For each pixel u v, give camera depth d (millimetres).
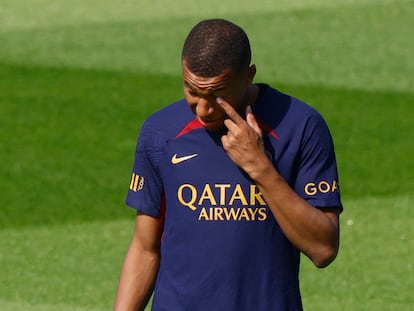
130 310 14383
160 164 13781
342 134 41562
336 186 13727
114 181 36094
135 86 47875
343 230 31234
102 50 53906
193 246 13633
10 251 29734
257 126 13070
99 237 30859
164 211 14203
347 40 55438
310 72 50250
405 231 31125
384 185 35812
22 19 60000
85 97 46188
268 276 13594
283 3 62812
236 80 12836
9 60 52031
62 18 60062
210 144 13523
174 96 46625
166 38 56031
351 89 47625
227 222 13516
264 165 12914
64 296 26438
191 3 63406
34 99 45938
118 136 41156
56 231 31469
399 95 46750
